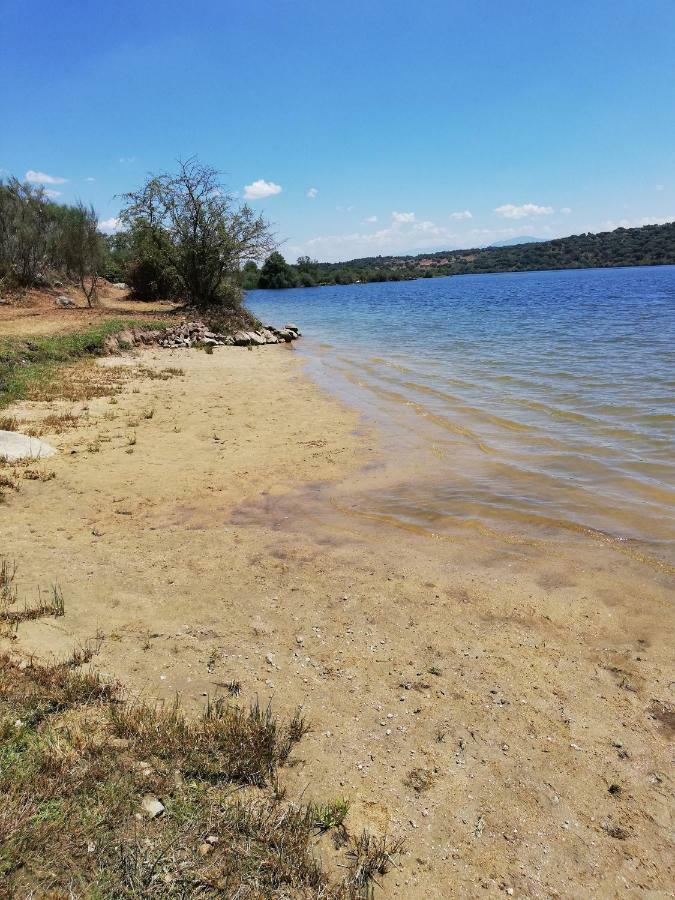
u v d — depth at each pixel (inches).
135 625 179.8
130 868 94.1
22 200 1166.3
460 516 280.8
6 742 117.3
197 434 419.8
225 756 123.0
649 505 283.4
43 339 698.2
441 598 207.6
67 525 257.6
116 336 816.3
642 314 1274.6
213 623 185.3
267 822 107.5
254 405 521.0
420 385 604.1
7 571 207.6
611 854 111.7
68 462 342.3
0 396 475.5
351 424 456.1
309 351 933.8
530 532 262.2
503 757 134.6
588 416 446.6
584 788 126.9
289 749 130.0
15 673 141.7
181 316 1111.0
